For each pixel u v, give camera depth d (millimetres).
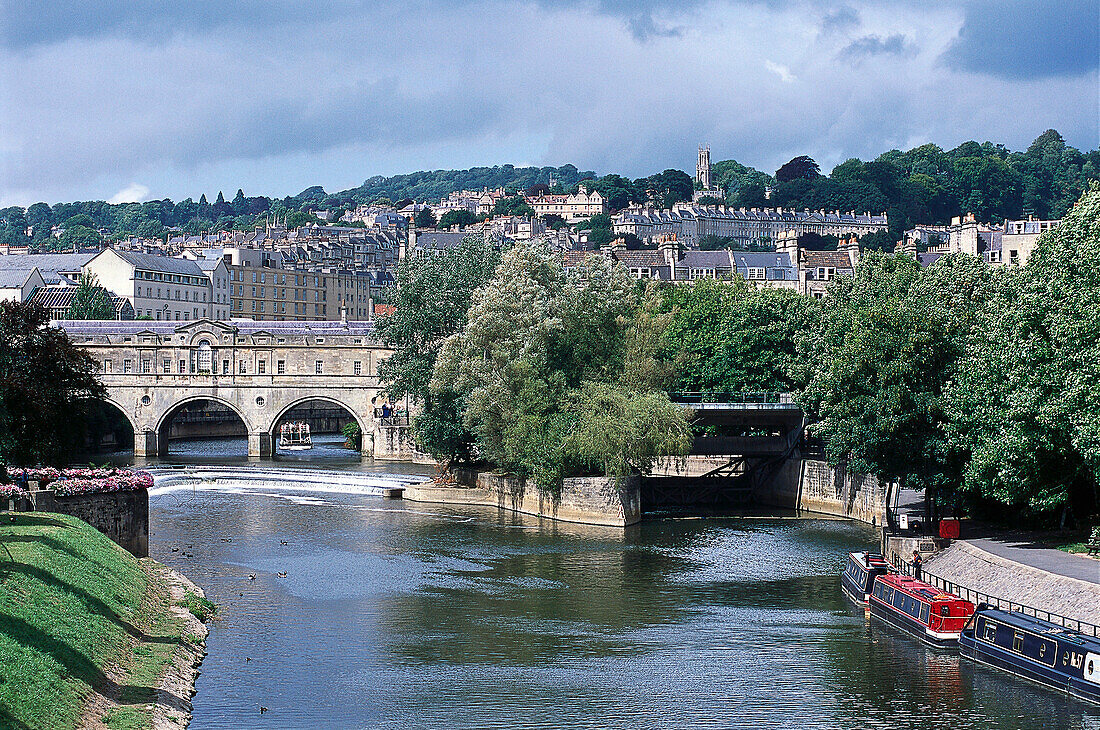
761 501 131125
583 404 114000
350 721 55812
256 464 164250
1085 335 71625
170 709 54281
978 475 80500
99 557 71062
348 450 190250
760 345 138625
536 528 109812
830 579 86875
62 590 60719
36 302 95688
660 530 109625
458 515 118000
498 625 73188
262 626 72062
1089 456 71625
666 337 133000
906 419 90375
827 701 58938
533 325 119688
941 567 80500
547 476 114000
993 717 56500
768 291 147500
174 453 181625
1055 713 56781
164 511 117625
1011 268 103000
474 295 127500
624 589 83312
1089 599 64500
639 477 117312
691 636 70688
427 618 74625
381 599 79688
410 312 140000
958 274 106938
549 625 73312
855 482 117562
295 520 112938
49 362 93312
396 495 131125
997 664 63625
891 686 61000
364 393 175250
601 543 102062
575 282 130250
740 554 96938
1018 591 70188
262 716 56062
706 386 139750
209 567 89188
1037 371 74562
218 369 181500
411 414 173625
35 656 50750
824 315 115750
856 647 68250
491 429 119812
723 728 55438
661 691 60344
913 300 94688
